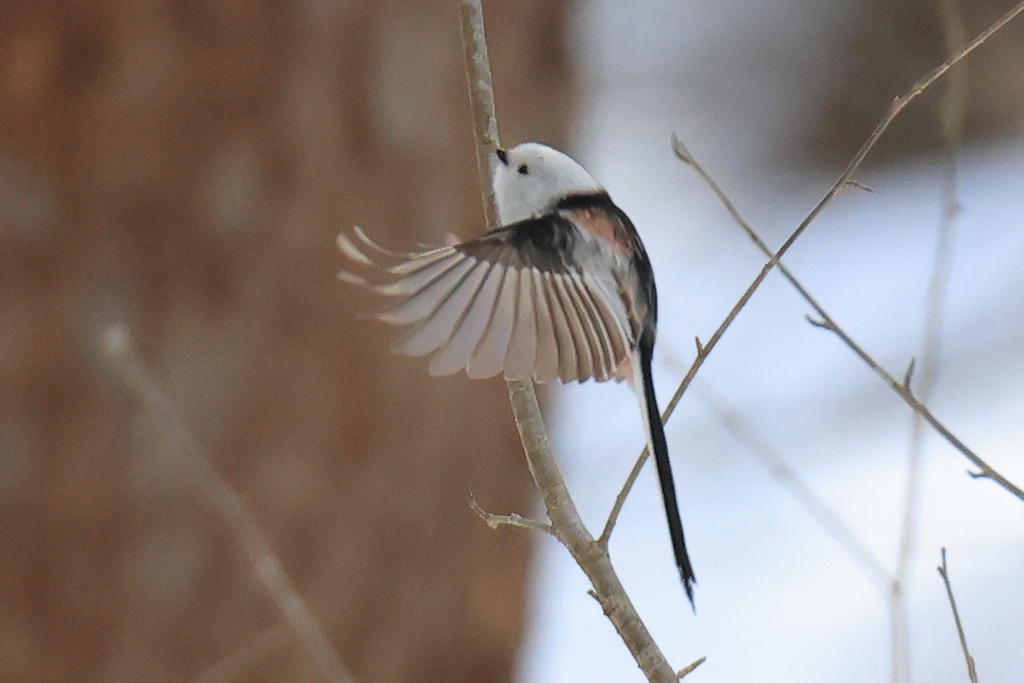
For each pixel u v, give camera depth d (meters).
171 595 4.49
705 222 7.43
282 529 4.51
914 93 4.36
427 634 4.54
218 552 4.49
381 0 4.54
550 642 4.60
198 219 4.50
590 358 4.33
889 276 6.60
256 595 4.50
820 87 7.55
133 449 4.49
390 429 4.53
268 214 4.51
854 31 7.28
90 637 4.48
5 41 4.49
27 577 4.48
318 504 4.52
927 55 7.16
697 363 4.35
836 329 4.36
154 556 4.49
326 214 4.52
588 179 4.40
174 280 4.50
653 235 7.30
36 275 4.49
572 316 4.33
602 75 7.77
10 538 4.48
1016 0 6.64
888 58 7.29
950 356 5.89
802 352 6.06
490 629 4.55
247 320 4.51
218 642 4.49
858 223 7.27
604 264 4.35
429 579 4.54
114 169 4.50
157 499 4.49
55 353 4.48
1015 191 7.04
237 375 4.50
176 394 4.50
